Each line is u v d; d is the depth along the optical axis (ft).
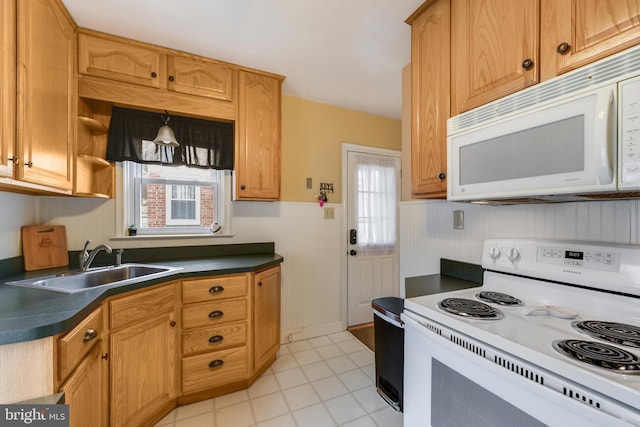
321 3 4.80
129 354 4.59
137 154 6.45
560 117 2.88
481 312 3.31
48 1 4.39
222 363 5.86
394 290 10.41
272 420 5.22
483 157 3.68
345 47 6.09
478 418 2.82
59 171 4.78
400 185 10.59
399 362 5.01
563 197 3.40
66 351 3.14
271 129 7.23
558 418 2.20
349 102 9.11
